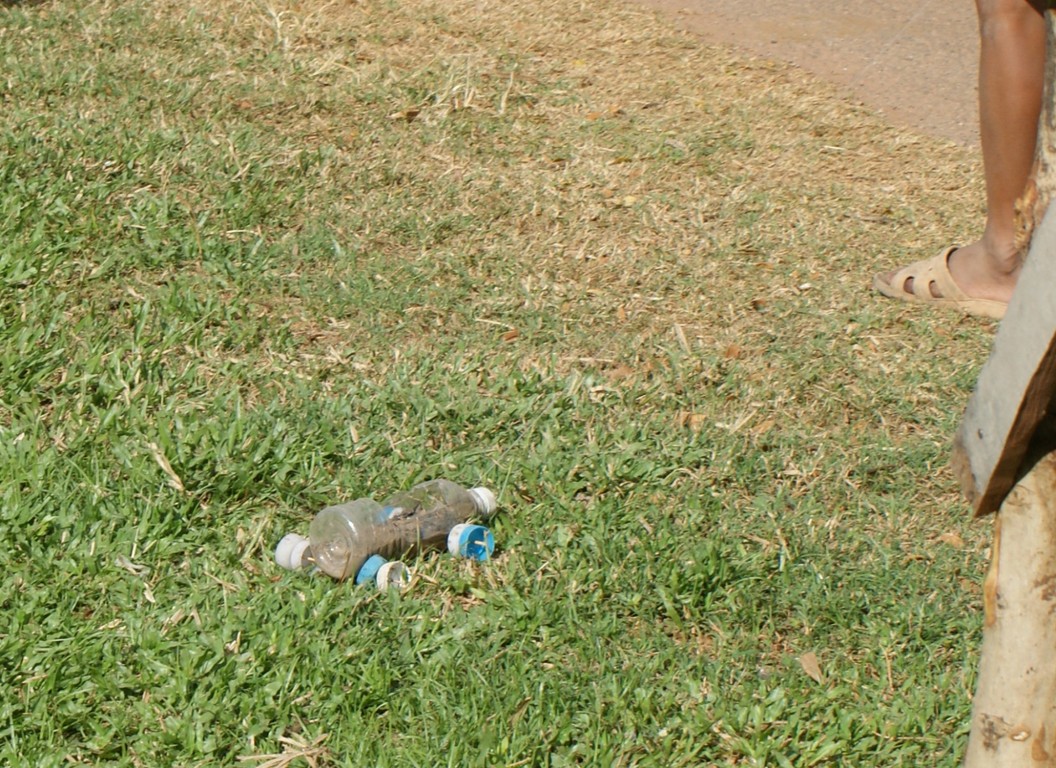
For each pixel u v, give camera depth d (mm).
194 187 5344
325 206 5395
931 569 3605
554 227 5516
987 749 2043
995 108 4652
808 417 4312
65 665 2881
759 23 9219
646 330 4773
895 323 5008
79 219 4910
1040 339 1771
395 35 7691
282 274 4820
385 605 3199
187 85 6379
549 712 2896
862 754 2908
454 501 3533
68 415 3799
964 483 2039
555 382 4285
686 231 5613
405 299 4750
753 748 2871
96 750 2693
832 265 5441
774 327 4883
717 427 4164
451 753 2713
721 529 3654
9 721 2717
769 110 7348
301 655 2977
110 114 5895
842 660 3232
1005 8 4477
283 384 4129
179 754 2707
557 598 3275
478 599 3271
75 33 6910
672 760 2826
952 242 5770
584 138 6516
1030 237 1965
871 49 8844
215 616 3062
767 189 6164
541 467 3824
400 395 4098
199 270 4773
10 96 5922
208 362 4184
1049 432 1884
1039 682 1978
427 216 5438
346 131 6172
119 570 3197
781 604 3391
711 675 3104
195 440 3684
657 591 3344
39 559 3178
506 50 7719
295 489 3566
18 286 4426
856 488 3975
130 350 4184
